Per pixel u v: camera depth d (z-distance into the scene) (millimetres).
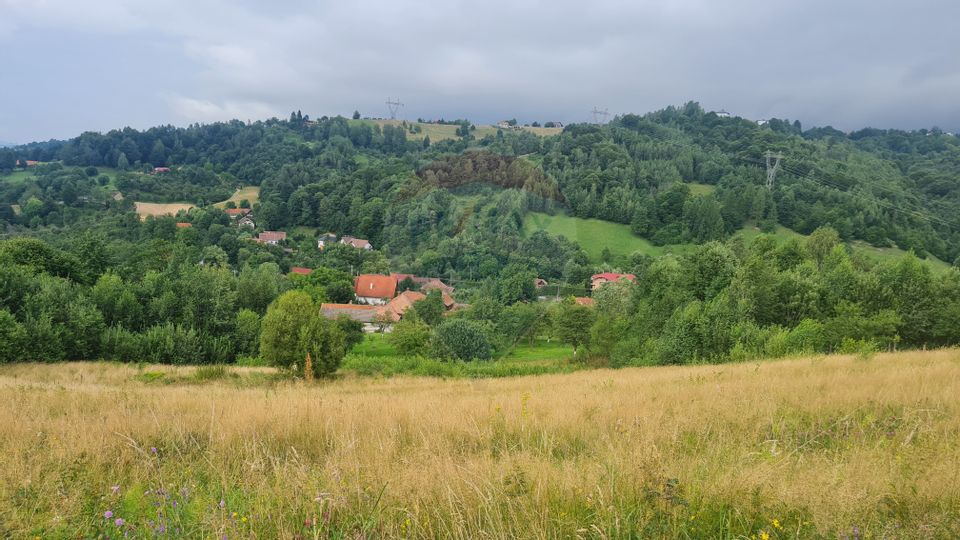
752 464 5066
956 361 15234
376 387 22391
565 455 5906
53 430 6762
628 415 7809
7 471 4727
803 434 6688
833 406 8203
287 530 3555
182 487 4461
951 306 31469
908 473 4535
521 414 7750
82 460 5305
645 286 46594
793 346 25891
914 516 3762
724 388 10953
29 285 34188
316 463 5691
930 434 5875
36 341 29609
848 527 3496
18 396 11688
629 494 4102
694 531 3582
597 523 3611
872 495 3984
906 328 32000
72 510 3963
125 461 5566
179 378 25375
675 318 33781
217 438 6398
